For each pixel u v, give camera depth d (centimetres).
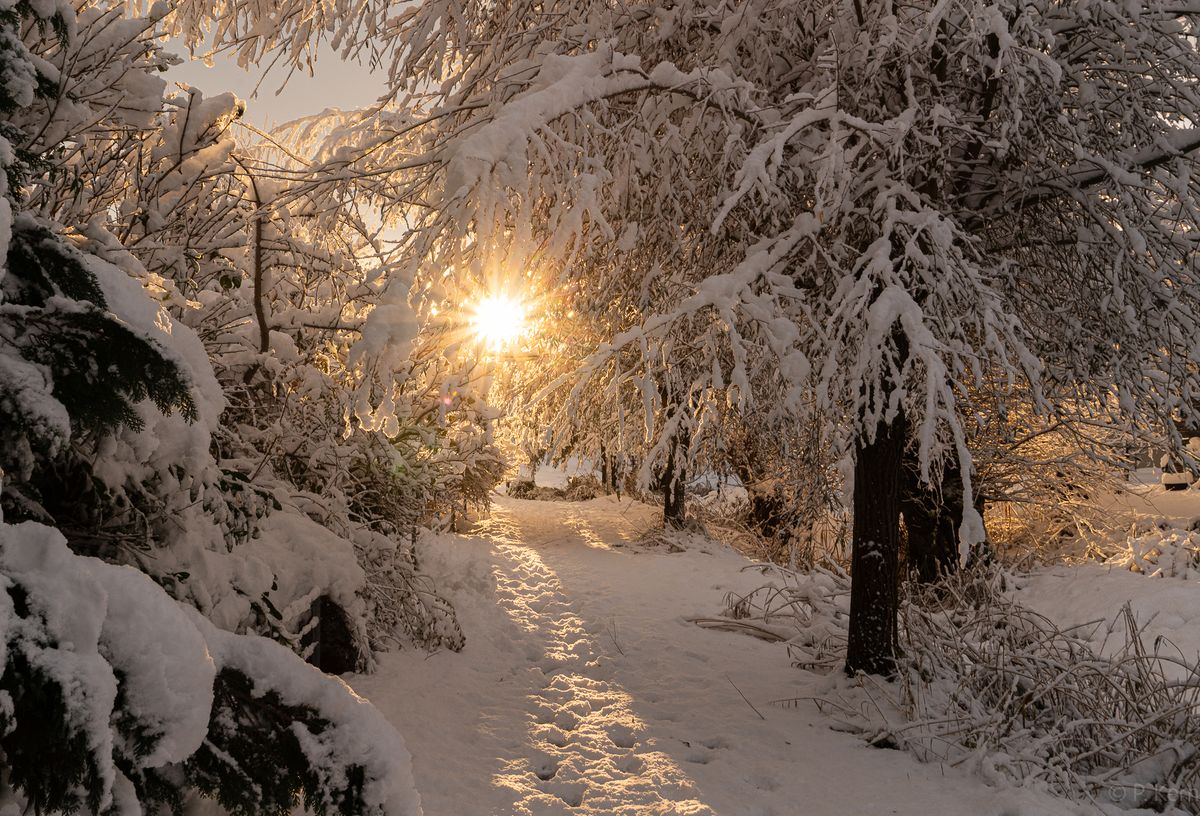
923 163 618
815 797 469
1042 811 451
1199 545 1131
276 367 562
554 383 578
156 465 312
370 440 684
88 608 154
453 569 999
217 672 188
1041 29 568
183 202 502
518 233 484
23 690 145
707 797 461
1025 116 595
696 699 639
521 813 424
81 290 211
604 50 565
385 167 562
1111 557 1196
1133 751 523
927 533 997
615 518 1797
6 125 215
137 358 200
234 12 798
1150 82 625
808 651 770
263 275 598
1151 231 591
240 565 412
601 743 538
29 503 225
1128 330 600
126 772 162
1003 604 645
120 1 449
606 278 667
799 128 559
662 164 617
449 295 511
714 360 575
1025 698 561
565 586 1061
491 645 754
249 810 186
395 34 739
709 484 1518
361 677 607
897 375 536
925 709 578
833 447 665
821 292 637
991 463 1111
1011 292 627
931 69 642
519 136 489
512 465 1542
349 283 641
